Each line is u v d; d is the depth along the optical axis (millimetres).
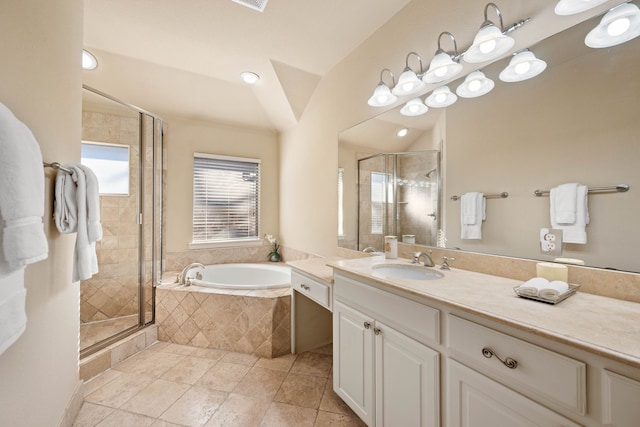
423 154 1642
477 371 850
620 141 921
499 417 783
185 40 2074
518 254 1209
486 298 937
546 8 1096
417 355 1047
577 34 1018
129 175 2557
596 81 975
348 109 2227
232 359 2086
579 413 641
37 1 1011
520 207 1198
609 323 721
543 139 1118
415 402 1052
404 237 1775
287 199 3365
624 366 581
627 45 907
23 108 919
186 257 3102
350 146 2215
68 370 1370
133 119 2561
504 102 1247
